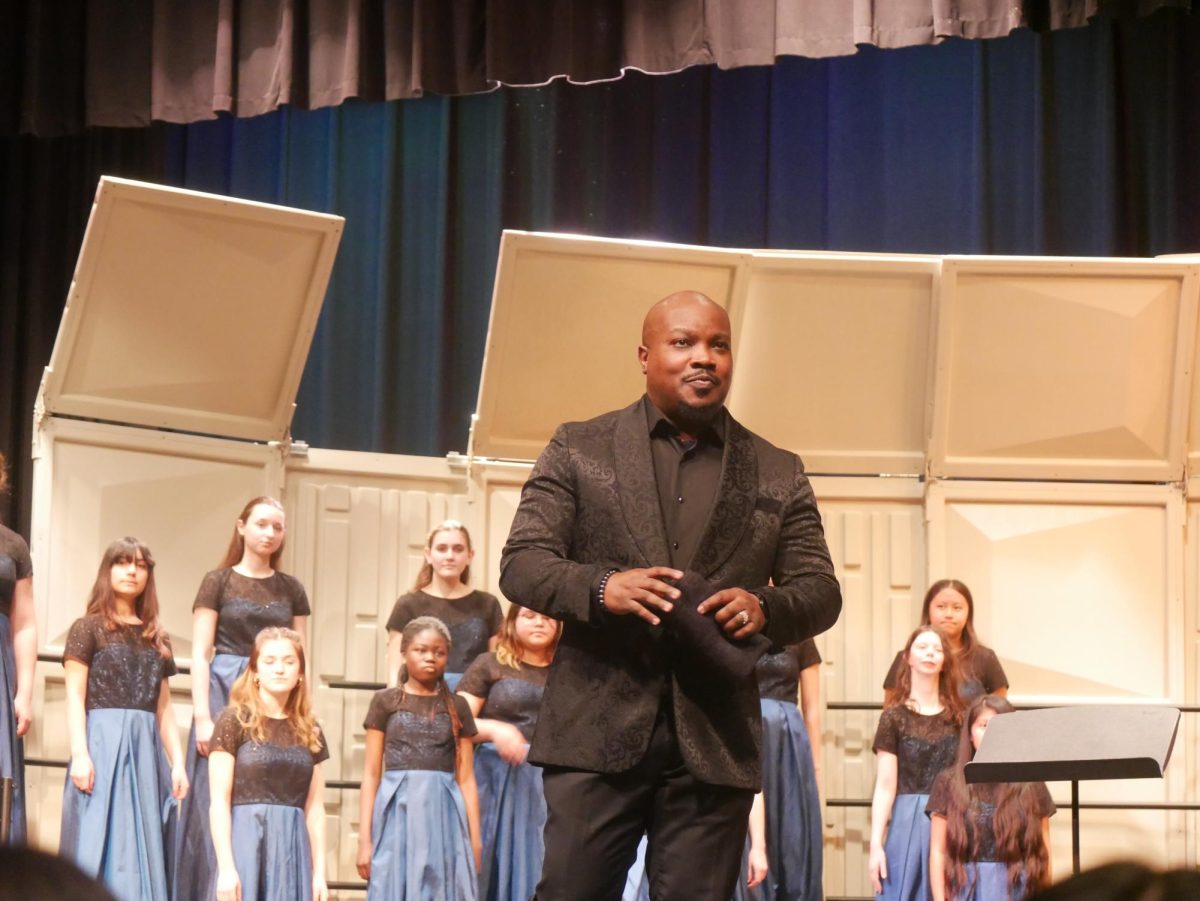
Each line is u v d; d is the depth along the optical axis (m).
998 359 8.35
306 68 9.29
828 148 9.89
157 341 7.91
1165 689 8.44
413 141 10.27
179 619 7.98
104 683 6.92
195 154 10.44
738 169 9.96
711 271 8.12
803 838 7.46
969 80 9.75
